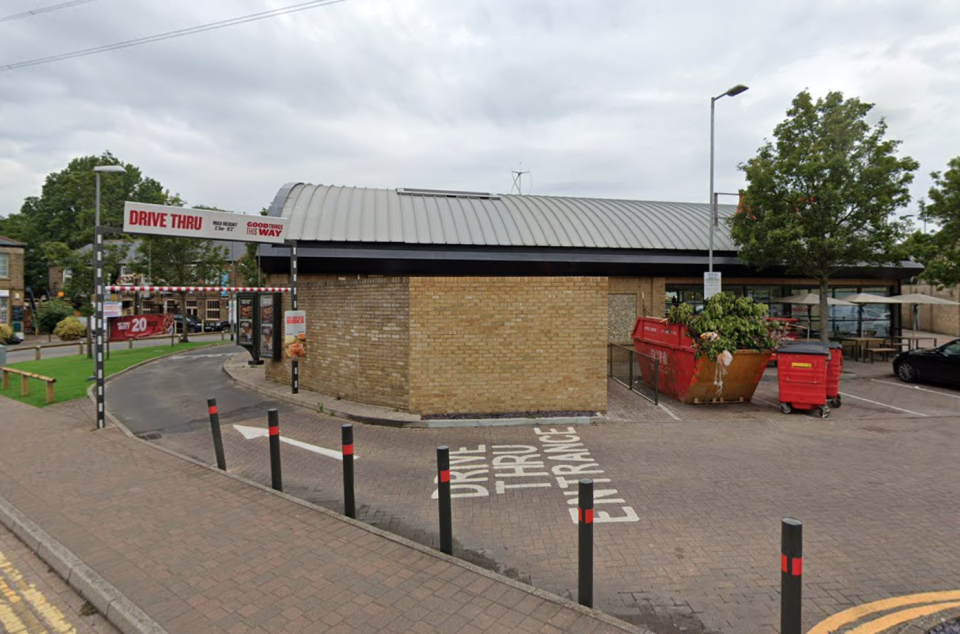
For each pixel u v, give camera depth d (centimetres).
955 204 1614
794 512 573
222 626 364
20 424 1024
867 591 418
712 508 586
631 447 826
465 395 1005
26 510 579
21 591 436
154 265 2920
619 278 1819
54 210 5603
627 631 352
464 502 613
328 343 1209
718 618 384
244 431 952
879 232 1523
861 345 1939
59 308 4038
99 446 848
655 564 464
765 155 1650
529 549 495
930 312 3356
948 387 1380
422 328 997
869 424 976
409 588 410
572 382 1021
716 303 1123
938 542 503
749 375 1116
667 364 1209
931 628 365
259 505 585
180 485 654
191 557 464
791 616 304
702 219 2144
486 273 1672
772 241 1548
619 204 2269
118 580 427
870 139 1505
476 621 365
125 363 1992
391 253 1585
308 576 430
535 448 823
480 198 2075
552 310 1012
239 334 1845
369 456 792
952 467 727
